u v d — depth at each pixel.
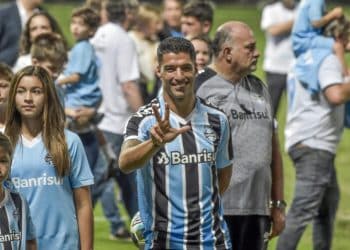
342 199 22.86
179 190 10.77
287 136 16.02
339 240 18.94
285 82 27.11
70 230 11.05
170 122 10.75
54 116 11.05
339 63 15.69
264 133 12.48
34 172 10.95
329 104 15.64
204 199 10.81
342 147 30.12
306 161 15.70
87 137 16.84
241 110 12.39
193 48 10.73
